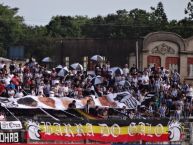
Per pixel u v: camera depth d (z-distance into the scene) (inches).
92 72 4549.7
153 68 4495.6
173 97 4180.6
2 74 3907.5
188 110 4183.1
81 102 3764.8
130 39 5915.4
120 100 3895.2
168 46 5708.7
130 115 3816.4
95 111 3727.9
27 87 3991.1
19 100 3577.8
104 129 3410.4
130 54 5841.5
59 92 3924.7
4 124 3198.8
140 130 3454.7
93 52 6107.3
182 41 5723.4
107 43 6072.8
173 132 3496.6
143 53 5664.4
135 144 3442.4
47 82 4010.8
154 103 4074.8
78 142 3371.1
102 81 4126.5
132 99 3917.3
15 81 3811.5
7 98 3575.3
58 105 3683.6
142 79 4296.3
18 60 5536.4
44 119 3299.7
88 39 6171.3
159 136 3476.9
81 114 3705.7
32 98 3624.5
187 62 5753.0
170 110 4082.2
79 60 6156.5
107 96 3895.2
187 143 3521.2
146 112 3897.6
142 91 4165.8
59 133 3329.2
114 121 3425.2
